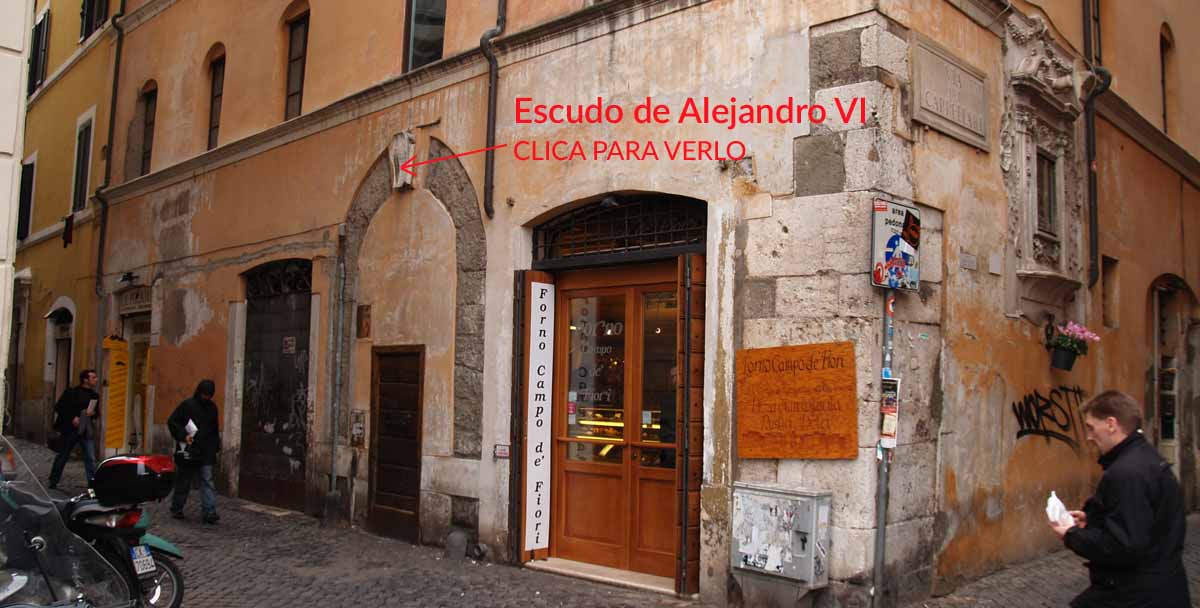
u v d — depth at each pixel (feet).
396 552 30.25
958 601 22.48
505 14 30.27
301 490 37.96
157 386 49.11
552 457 28.55
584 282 28.17
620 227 27.22
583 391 28.04
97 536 19.35
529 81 29.07
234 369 43.04
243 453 42.19
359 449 34.58
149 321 52.06
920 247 22.88
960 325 24.30
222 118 46.21
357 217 36.04
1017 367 27.14
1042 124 29.27
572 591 24.77
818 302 21.61
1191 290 41.11
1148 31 38.81
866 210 21.20
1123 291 34.94
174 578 20.89
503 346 28.91
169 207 49.75
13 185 25.16
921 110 22.88
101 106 59.41
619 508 26.63
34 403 66.49
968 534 24.26
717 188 23.81
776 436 21.97
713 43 24.32
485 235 30.09
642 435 26.18
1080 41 32.14
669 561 25.17
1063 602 22.82
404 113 34.17
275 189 41.27
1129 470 12.82
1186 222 41.50
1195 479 40.65
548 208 28.02
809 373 21.57
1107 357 33.37
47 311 64.85
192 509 38.99
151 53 53.98
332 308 36.81
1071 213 30.96
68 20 67.41
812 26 22.44
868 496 20.71
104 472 19.60
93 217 57.82
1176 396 39.88
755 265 22.85
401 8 35.27
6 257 24.99
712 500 23.20
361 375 34.91
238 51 45.62
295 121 39.63
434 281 31.96
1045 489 28.43
